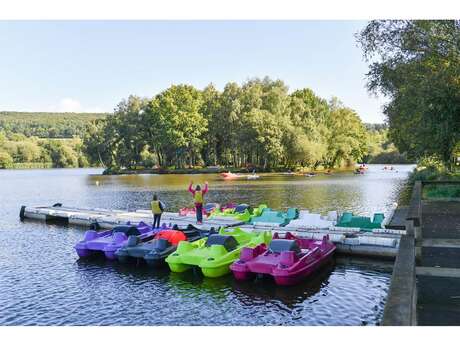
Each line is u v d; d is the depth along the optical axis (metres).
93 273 15.50
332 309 11.36
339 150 97.25
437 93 19.83
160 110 95.88
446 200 22.08
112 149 105.19
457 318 7.41
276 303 11.94
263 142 82.06
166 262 15.87
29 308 12.12
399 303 5.61
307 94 108.56
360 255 16.52
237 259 14.66
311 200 37.31
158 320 10.96
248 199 38.97
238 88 96.56
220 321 10.73
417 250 10.91
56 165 149.38
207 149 103.75
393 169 95.31
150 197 44.56
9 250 19.64
